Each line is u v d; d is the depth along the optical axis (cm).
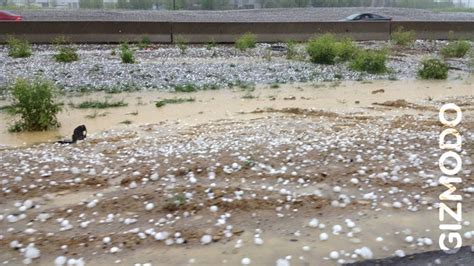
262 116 945
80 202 495
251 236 423
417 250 399
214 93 1195
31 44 2059
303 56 1830
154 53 1858
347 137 736
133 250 400
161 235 421
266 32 2236
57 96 1141
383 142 699
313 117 928
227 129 826
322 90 1250
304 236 423
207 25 2186
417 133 755
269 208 479
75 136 780
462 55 1919
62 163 626
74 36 2102
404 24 2366
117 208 480
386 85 1330
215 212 469
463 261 382
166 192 516
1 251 400
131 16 3278
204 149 679
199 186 532
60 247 404
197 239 418
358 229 435
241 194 511
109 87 1248
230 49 2025
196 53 1883
